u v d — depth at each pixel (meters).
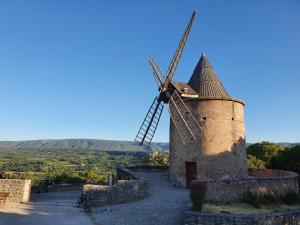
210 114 22.41
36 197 23.42
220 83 23.86
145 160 53.69
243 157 23.11
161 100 25.55
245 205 15.12
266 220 12.90
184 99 23.06
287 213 13.52
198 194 14.45
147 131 26.16
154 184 23.09
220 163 21.72
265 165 34.59
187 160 22.41
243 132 23.70
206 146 21.94
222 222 12.85
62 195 25.02
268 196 15.85
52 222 14.73
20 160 135.50
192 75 24.77
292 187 17.45
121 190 18.52
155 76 25.31
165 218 14.91
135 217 15.31
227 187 15.58
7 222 14.48
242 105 24.14
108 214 16.06
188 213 13.49
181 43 23.61
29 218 15.38
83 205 17.72
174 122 23.33
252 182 16.05
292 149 30.27
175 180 22.92
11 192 19.44
